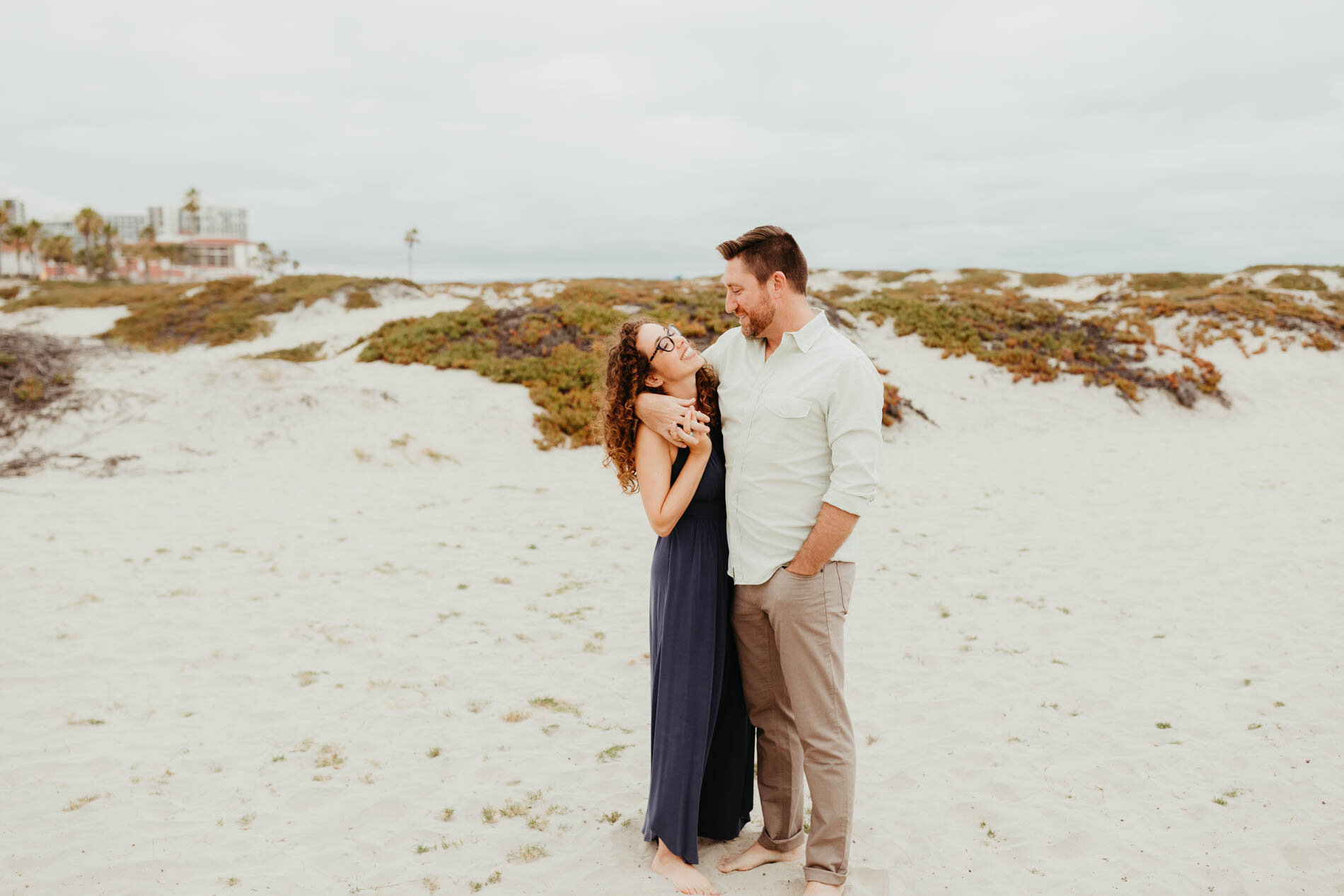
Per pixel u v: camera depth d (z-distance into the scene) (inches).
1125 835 116.8
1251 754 141.3
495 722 156.0
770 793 107.5
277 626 207.9
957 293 1079.6
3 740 146.5
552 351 625.0
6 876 105.9
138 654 188.9
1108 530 307.3
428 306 1208.8
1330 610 215.3
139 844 114.0
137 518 325.7
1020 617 216.8
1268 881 104.8
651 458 98.1
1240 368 711.7
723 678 104.3
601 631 206.5
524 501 364.8
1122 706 162.7
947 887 104.4
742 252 91.4
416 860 110.3
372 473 425.4
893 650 194.9
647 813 107.6
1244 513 326.3
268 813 123.1
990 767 139.3
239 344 1055.6
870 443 90.0
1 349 540.4
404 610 221.1
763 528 95.5
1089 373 661.3
